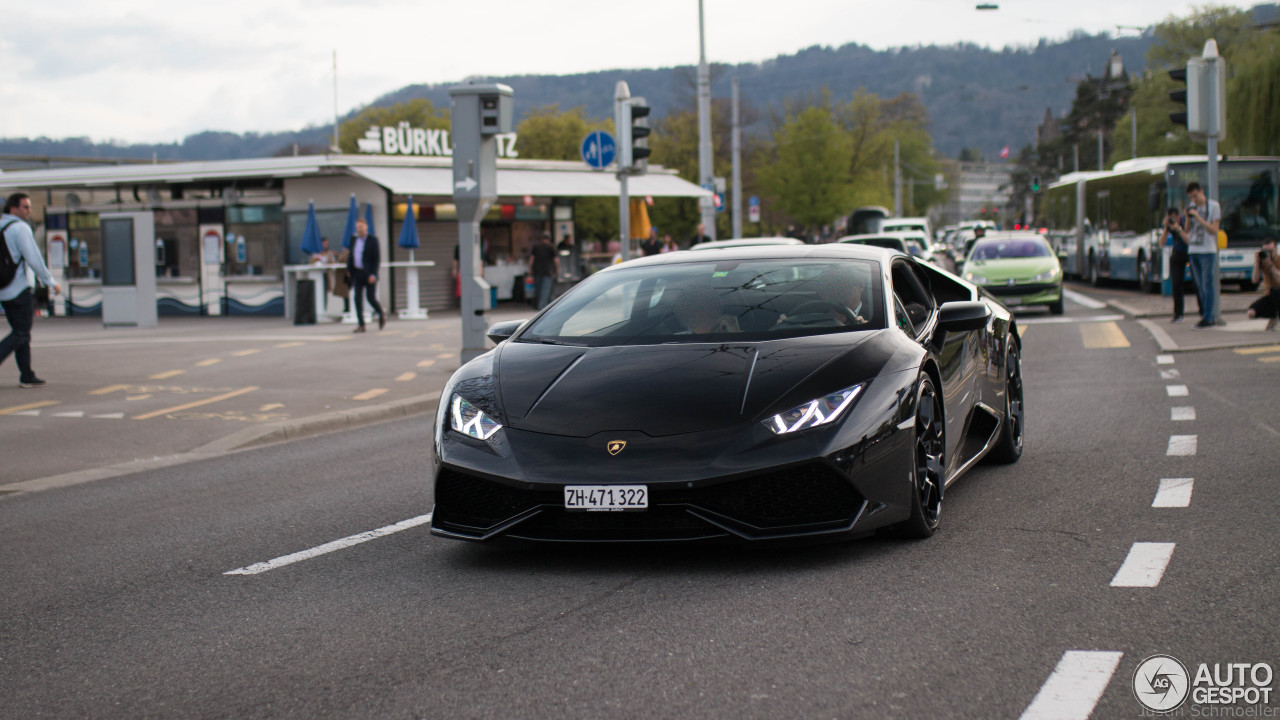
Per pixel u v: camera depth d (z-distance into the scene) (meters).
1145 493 5.86
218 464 8.30
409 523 5.83
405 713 3.18
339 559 5.11
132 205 28.92
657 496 4.28
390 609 4.24
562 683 3.36
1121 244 28.53
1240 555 4.57
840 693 3.21
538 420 4.60
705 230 29.77
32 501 7.14
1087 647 3.54
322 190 26.81
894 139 90.62
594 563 4.77
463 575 4.70
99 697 3.46
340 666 3.62
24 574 5.16
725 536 4.35
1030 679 3.28
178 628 4.16
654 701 3.19
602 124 68.44
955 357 5.78
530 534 4.50
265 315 27.44
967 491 6.09
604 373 4.82
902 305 5.53
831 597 4.13
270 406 10.80
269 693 3.40
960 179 143.88
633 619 3.96
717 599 4.16
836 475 4.38
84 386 12.12
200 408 10.71
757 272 5.71
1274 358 11.89
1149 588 4.15
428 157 27.56
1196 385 10.16
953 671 3.36
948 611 3.94
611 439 4.42
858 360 4.74
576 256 31.39
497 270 29.62
